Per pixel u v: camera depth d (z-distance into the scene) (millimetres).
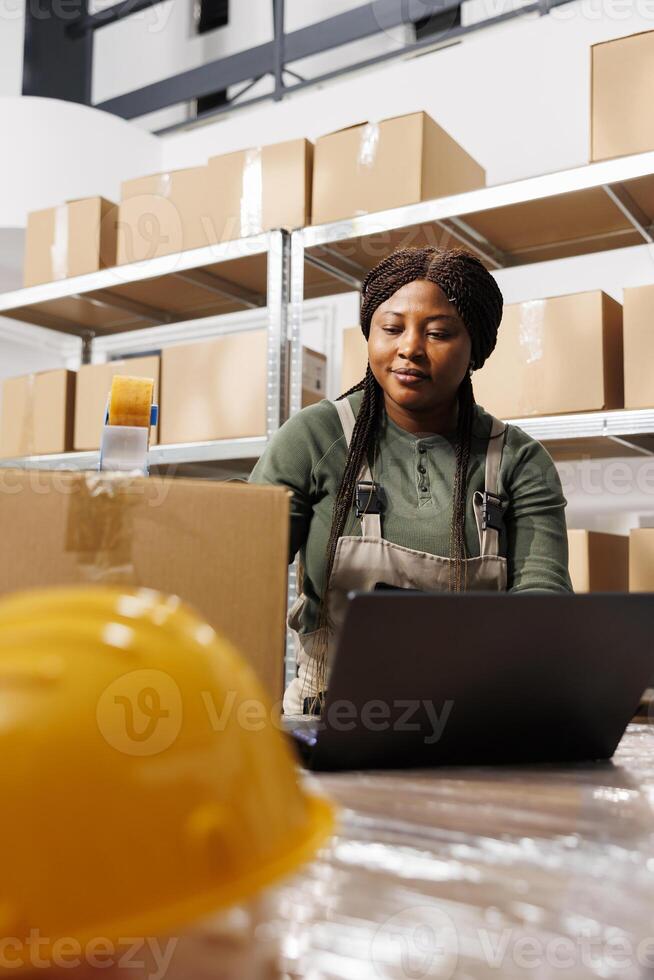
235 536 634
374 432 1166
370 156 2285
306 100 3191
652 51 1923
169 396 2623
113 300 2984
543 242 2369
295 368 2369
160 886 292
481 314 1132
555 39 2717
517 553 1121
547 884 344
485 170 2711
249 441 2443
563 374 2062
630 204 2082
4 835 278
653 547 1989
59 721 291
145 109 3727
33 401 2969
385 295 1135
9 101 2859
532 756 660
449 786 544
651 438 2197
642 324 2002
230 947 289
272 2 3477
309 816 374
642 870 364
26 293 2875
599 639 615
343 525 1100
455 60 2889
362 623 541
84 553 589
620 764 666
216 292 2836
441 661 576
